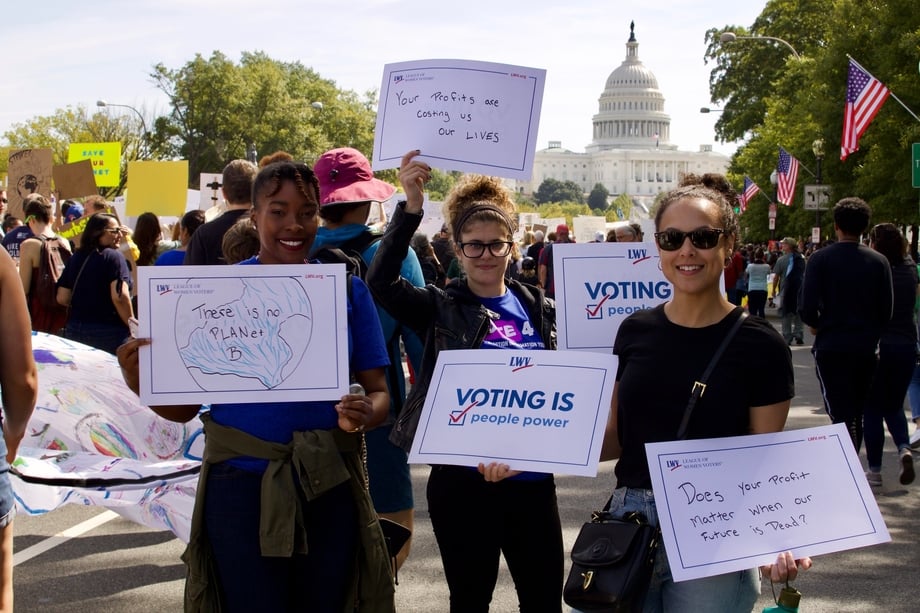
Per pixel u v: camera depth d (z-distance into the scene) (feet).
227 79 262.88
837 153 112.27
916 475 28.09
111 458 17.25
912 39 91.56
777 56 179.11
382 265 12.72
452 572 12.32
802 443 10.06
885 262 25.54
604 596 9.70
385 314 14.46
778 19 179.63
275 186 10.89
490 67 13.78
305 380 10.67
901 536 22.12
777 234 172.76
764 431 10.05
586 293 13.87
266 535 10.11
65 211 43.24
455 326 12.67
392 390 14.58
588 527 10.26
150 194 51.57
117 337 28.35
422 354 14.05
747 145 190.39
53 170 46.55
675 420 10.09
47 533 22.38
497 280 12.92
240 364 10.66
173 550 20.99
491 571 12.33
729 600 10.09
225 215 19.26
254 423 10.57
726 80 190.80
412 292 12.83
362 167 15.43
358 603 10.77
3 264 11.16
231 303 10.73
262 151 266.57
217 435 10.55
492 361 11.43
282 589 10.37
